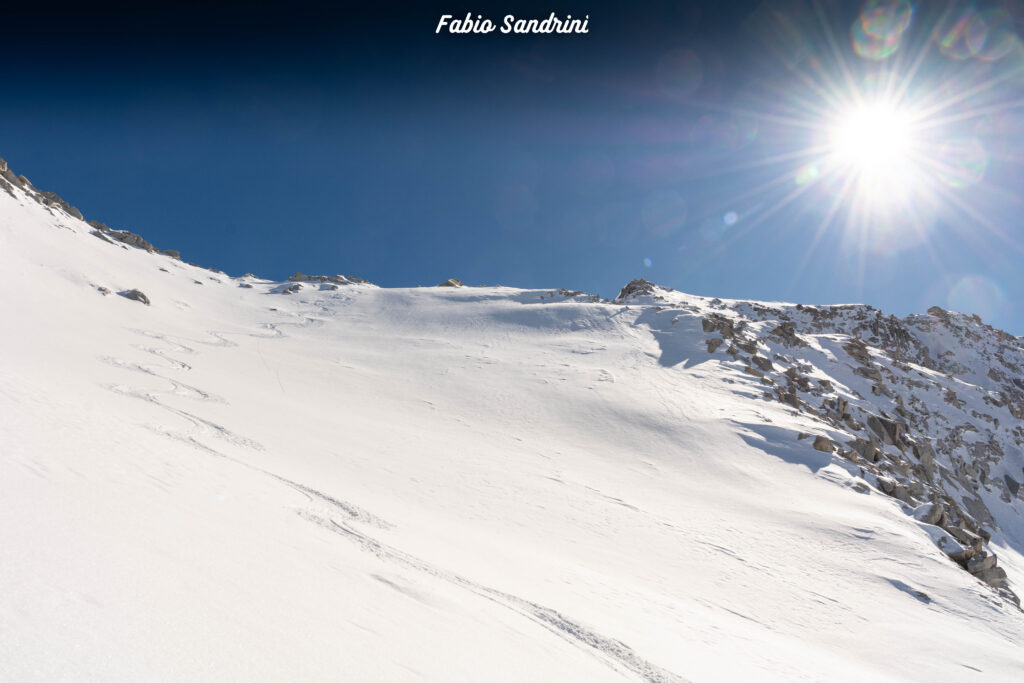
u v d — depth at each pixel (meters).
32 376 13.03
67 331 31.80
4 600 2.58
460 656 4.27
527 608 6.98
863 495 26.23
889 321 85.69
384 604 4.85
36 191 79.75
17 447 5.96
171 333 44.09
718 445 31.20
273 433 18.91
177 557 4.06
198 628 3.03
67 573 3.13
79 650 2.38
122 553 3.74
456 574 7.43
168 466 7.89
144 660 2.51
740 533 20.06
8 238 52.38
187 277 78.69
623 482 24.61
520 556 11.12
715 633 10.01
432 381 41.34
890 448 44.06
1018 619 17.34
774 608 14.39
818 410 44.03
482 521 14.72
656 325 59.34
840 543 20.56
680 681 6.34
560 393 39.47
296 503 8.68
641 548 16.47
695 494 24.52
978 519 43.75
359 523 8.77
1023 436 59.03
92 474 5.82
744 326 63.91
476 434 29.50
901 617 15.71
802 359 60.09
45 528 3.73
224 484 8.03
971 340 88.88
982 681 12.60
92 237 74.62
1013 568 34.28
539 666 4.89
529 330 62.66
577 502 19.77
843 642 13.41
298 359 43.81
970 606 17.47
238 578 4.08
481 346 55.75
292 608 3.88
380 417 29.50
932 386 62.31
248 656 2.92
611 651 6.52
